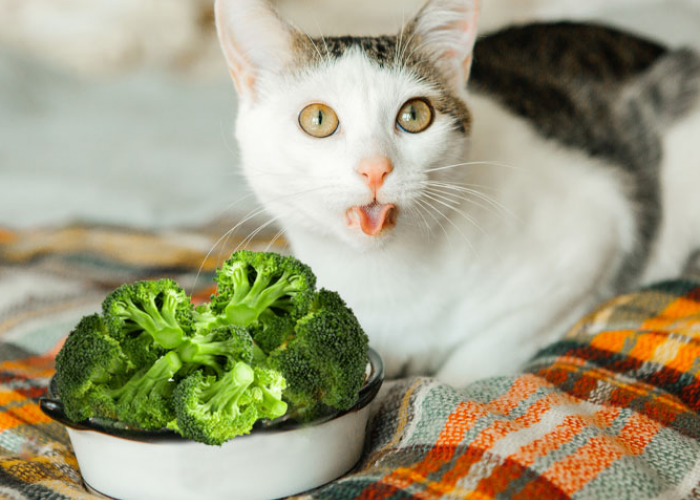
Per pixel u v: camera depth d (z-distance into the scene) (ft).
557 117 2.22
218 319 1.60
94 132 3.55
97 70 3.88
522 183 2.02
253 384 1.51
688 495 1.52
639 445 1.60
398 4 3.58
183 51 3.93
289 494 1.55
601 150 2.21
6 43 3.84
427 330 1.98
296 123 1.81
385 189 1.75
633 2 2.82
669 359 1.80
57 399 1.59
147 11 3.83
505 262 1.97
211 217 2.76
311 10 3.63
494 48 2.43
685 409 1.70
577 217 2.06
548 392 1.70
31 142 3.47
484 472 1.51
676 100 2.32
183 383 1.50
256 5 1.84
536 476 1.49
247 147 1.89
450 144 1.85
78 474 1.66
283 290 1.61
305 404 1.53
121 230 2.69
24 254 2.50
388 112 1.81
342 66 1.82
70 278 2.36
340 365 1.54
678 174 2.28
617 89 2.31
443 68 1.93
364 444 1.68
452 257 1.92
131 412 1.50
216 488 1.52
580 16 2.81
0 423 1.75
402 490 1.50
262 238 2.53
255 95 1.90
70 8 3.82
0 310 2.22
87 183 3.08
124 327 1.57
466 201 1.93
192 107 3.70
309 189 1.80
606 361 1.84
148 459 1.51
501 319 2.00
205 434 1.47
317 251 1.93
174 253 2.49
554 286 2.01
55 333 2.10
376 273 1.91
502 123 2.11
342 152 1.77
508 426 1.59
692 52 2.37
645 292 2.06
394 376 2.02
